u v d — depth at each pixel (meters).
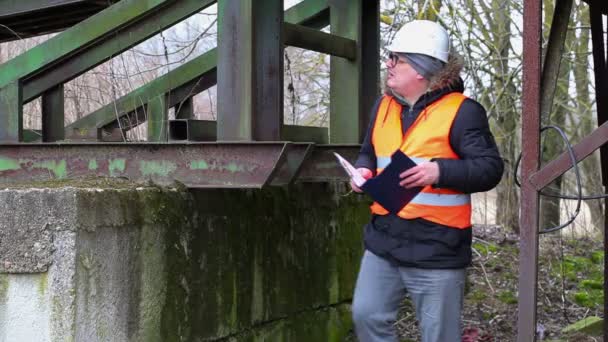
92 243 3.23
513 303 7.11
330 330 5.41
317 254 5.25
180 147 3.86
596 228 12.83
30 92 4.79
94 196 3.24
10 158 4.16
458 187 3.15
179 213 3.78
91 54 4.60
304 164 4.43
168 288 3.69
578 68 12.49
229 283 4.21
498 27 10.40
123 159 3.97
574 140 12.81
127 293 3.42
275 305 4.70
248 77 3.80
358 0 4.94
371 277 3.41
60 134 5.19
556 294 7.65
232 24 3.84
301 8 5.27
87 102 8.14
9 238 3.20
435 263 3.22
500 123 11.03
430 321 3.29
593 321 6.22
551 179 3.23
